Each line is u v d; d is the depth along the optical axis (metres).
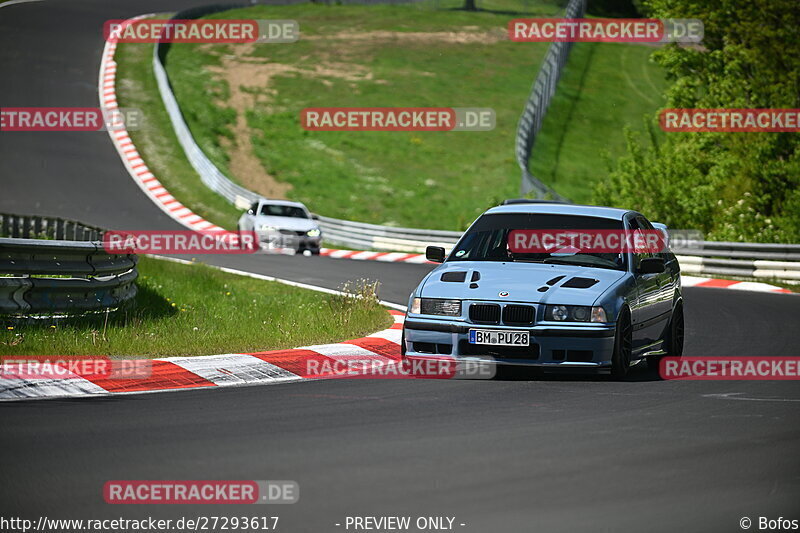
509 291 36.12
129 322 44.00
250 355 39.25
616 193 124.12
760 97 133.00
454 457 23.97
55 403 30.22
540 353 35.41
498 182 193.25
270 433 26.42
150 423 27.48
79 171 161.62
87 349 37.28
